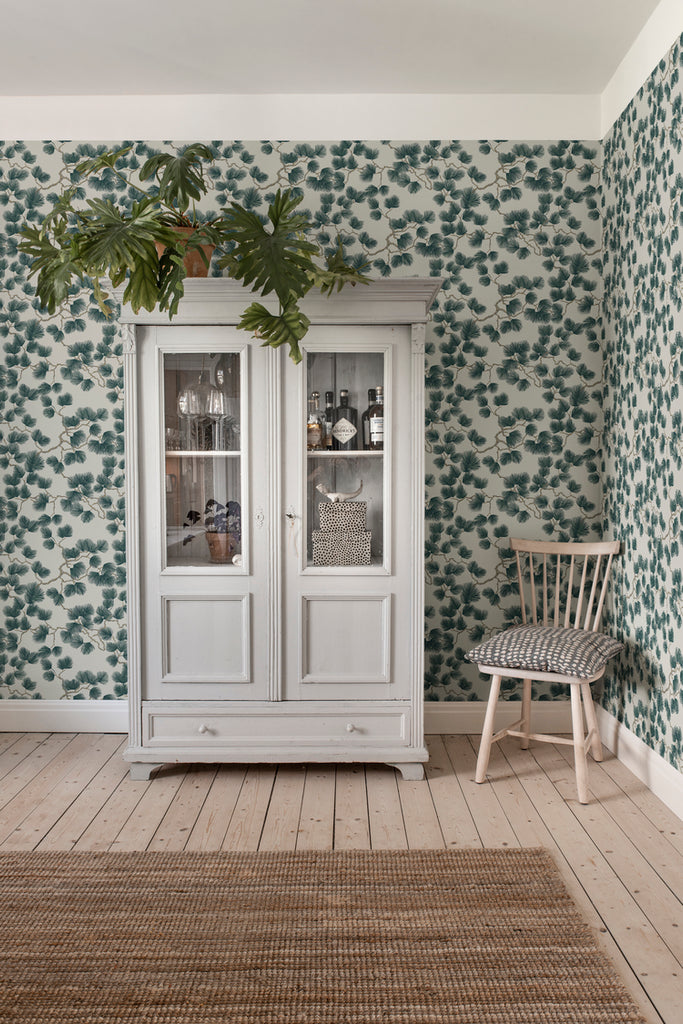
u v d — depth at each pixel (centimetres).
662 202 289
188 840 259
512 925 210
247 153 359
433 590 365
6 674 370
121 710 368
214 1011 178
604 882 233
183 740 312
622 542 334
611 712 347
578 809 283
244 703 312
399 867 240
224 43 314
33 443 365
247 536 310
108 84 348
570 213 360
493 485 363
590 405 362
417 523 309
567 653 292
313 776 315
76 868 240
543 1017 176
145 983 188
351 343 307
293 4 286
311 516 311
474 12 294
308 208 359
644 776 307
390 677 313
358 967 193
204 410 309
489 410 362
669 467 284
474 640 366
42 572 367
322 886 230
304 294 281
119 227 282
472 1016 177
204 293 302
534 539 364
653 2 288
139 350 307
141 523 310
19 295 362
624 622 333
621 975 191
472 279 360
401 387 309
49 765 327
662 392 290
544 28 305
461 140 358
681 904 222
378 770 322
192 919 213
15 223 361
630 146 322
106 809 283
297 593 312
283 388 308
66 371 362
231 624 313
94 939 205
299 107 358
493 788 303
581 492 364
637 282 315
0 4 285
